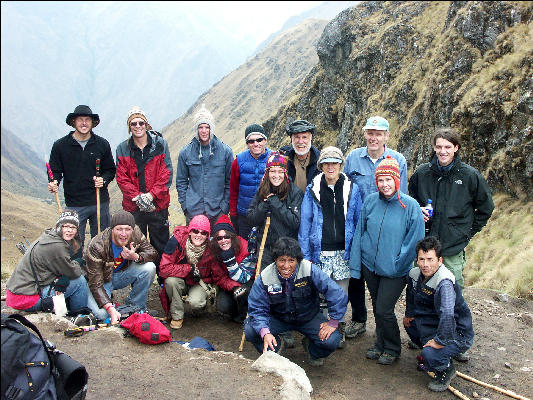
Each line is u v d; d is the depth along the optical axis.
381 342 5.60
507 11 23.17
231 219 7.05
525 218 14.03
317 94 64.81
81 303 6.23
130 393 4.26
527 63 18.08
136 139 6.99
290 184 5.94
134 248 6.23
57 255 5.82
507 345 5.97
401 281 5.34
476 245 14.64
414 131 30.22
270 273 5.13
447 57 26.88
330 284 5.11
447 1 41.38
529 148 15.38
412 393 4.87
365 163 5.92
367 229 5.42
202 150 6.98
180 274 6.35
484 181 5.55
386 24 47.78
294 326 5.39
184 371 4.71
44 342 3.27
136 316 5.52
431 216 5.68
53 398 3.23
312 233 5.66
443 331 4.74
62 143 7.19
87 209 7.43
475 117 18.98
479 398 4.73
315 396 4.81
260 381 4.51
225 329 6.58
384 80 42.34
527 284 8.22
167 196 7.17
